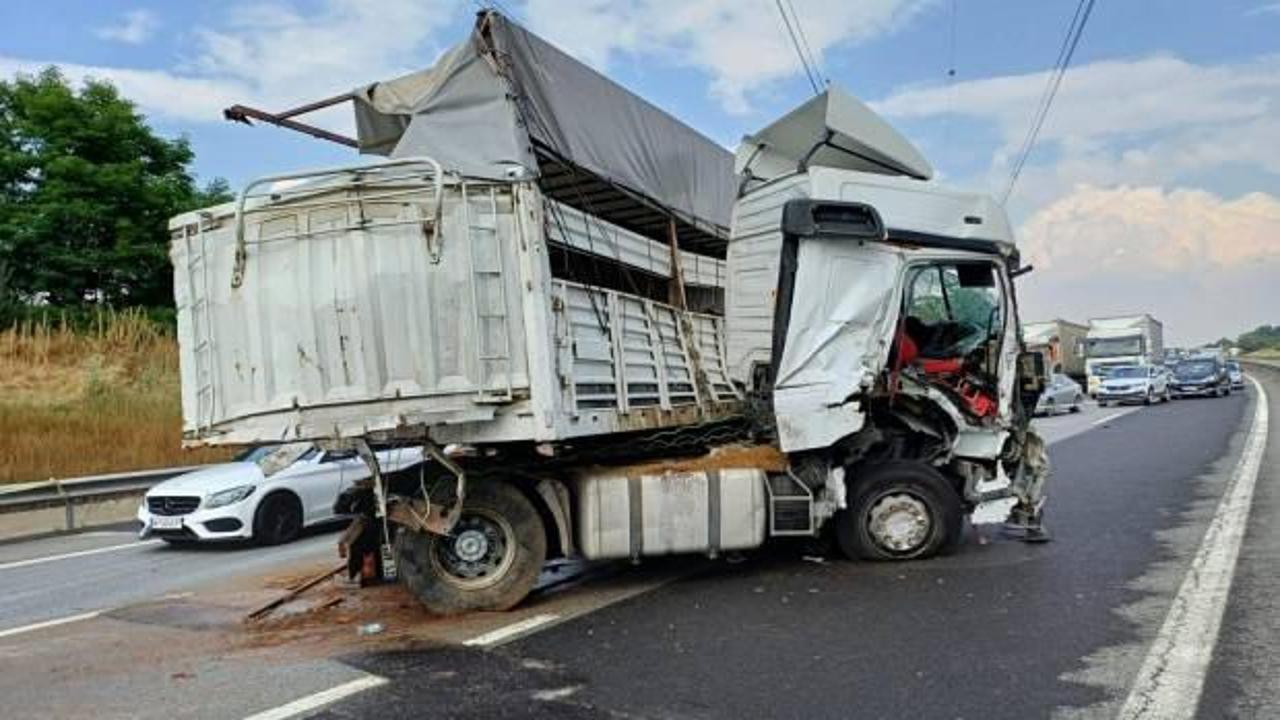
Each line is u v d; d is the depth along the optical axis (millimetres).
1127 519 9695
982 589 6891
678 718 4551
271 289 6527
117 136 30375
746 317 9180
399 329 6391
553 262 7160
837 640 5766
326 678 5465
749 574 7758
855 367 7902
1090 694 4652
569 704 4809
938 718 4422
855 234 7906
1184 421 24719
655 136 9492
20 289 27672
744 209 9375
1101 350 41250
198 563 10383
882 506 8000
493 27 7156
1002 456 8586
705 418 9102
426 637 6289
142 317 24047
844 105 9625
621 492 7273
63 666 6074
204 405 6715
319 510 12047
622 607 6863
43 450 15734
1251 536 8430
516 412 6531
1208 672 4898
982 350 8445
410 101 7582
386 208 6441
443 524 6684
